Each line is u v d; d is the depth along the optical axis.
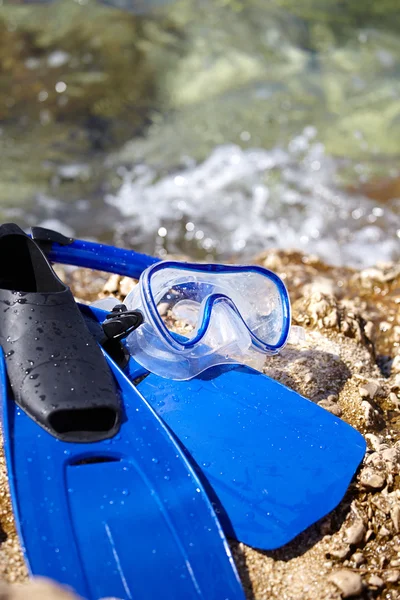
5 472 1.44
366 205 2.79
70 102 3.30
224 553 1.35
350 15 4.18
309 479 1.46
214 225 2.70
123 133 3.17
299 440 1.51
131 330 1.55
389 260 2.46
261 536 1.39
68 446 1.41
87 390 1.44
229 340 1.60
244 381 1.59
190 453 1.47
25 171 2.89
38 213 2.69
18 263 1.57
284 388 1.58
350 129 3.26
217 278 1.64
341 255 2.50
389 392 1.69
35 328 1.47
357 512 1.46
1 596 1.21
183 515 1.37
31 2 3.97
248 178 2.95
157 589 1.31
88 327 1.57
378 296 2.05
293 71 3.65
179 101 3.40
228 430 1.51
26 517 1.33
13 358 1.46
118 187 2.87
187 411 1.53
